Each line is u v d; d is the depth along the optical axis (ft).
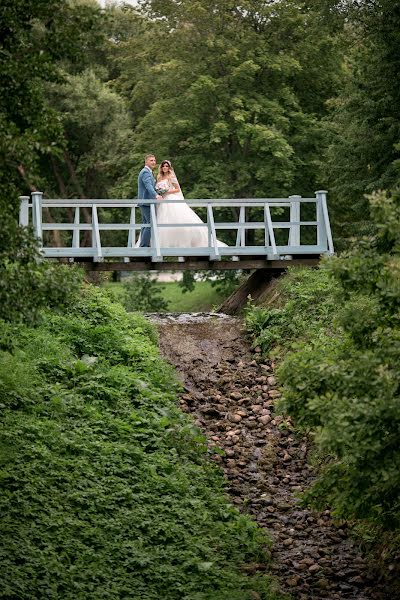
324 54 132.05
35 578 35.06
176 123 126.72
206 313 77.30
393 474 32.81
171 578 37.91
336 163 94.73
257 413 57.57
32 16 40.63
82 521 40.47
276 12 130.82
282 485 50.08
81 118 161.17
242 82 128.57
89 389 53.62
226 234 133.28
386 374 32.71
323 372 34.76
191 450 51.21
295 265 76.02
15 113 40.29
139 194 76.74
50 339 59.26
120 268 73.41
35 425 47.06
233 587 38.45
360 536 43.88
